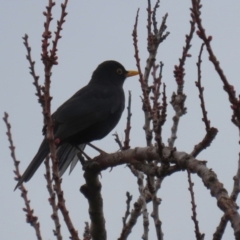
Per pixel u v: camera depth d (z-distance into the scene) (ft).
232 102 22.93
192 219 30.07
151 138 35.73
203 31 22.79
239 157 26.78
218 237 26.71
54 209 30.86
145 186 36.11
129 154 32.63
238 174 26.55
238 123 23.31
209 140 28.25
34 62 29.99
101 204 35.19
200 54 29.04
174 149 27.81
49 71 29.17
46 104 29.01
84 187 34.94
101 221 35.32
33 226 31.42
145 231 32.73
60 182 28.35
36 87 29.50
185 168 26.61
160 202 34.58
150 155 31.09
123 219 34.37
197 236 29.73
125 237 33.53
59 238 30.14
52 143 28.84
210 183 22.74
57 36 29.27
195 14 22.93
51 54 29.07
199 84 28.50
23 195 32.35
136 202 34.04
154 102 36.76
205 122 28.22
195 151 28.45
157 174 29.76
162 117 29.45
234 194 26.18
